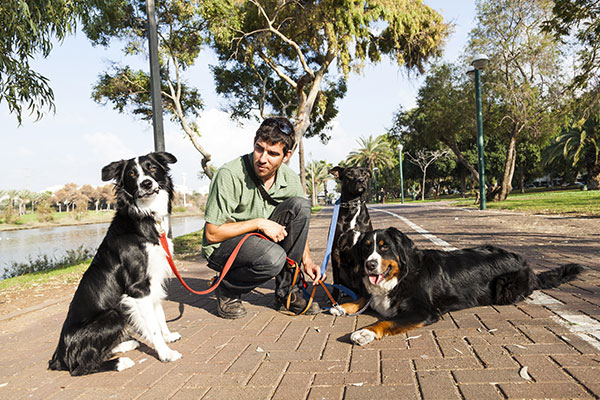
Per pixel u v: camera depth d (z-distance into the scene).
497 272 3.68
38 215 50.19
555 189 51.19
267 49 16.34
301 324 3.48
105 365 2.71
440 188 78.19
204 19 12.38
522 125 23.75
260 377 2.41
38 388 2.52
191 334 3.39
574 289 3.91
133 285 2.85
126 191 3.00
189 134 14.51
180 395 2.25
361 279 4.02
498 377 2.16
